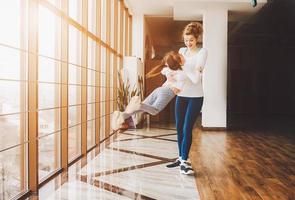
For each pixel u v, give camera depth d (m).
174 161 4.16
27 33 2.81
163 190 2.94
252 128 8.16
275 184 3.14
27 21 2.80
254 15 8.45
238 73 12.86
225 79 7.58
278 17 9.77
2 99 2.61
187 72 3.32
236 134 6.98
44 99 3.50
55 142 3.70
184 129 3.51
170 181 3.24
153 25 10.91
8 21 2.63
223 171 3.67
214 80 7.57
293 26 11.05
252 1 7.09
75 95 4.59
